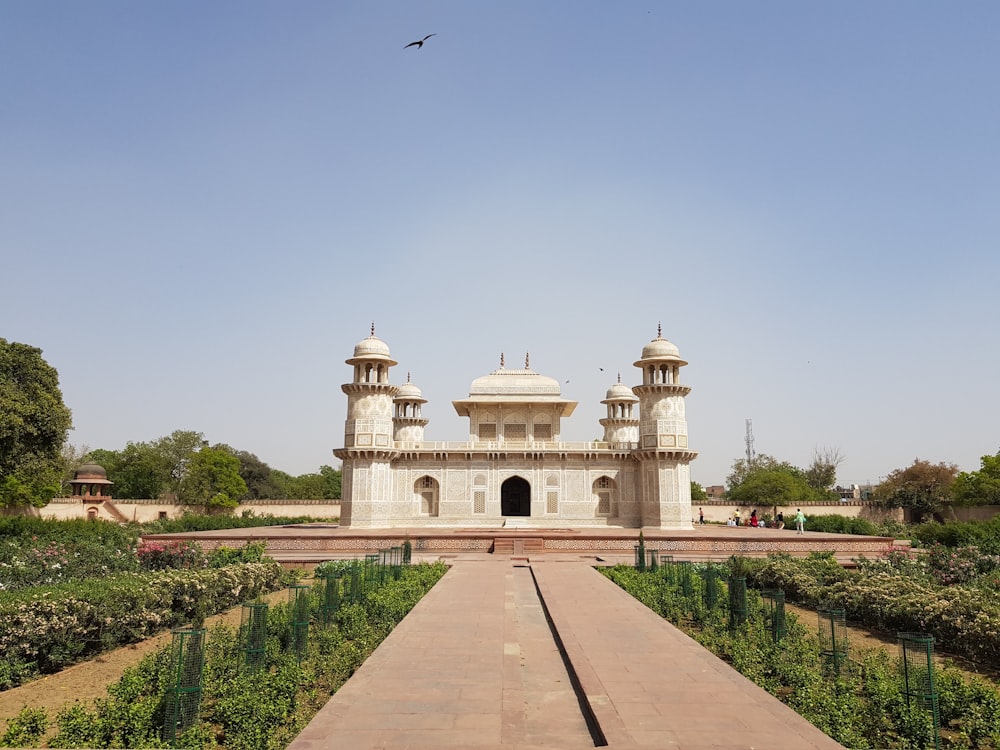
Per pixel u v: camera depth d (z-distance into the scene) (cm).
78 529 2873
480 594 1630
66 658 1119
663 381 3606
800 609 1612
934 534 2873
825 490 6781
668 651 1049
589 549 2803
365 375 3512
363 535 2828
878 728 761
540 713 813
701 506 5094
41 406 3362
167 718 732
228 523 3891
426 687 862
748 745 660
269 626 1143
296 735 726
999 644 1129
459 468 3706
